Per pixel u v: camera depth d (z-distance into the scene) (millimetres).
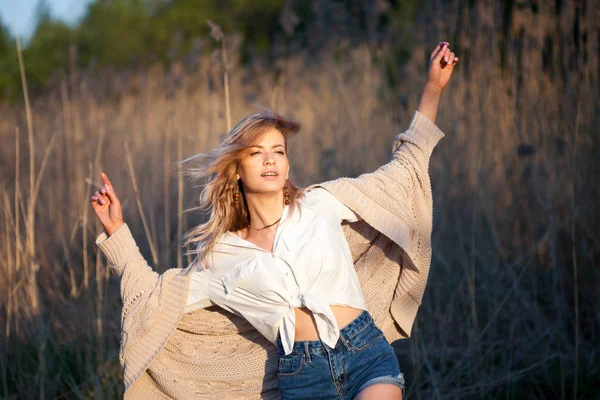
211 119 5504
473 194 4766
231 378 3090
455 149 5035
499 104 5074
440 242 4621
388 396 2570
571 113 4660
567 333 4207
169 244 4652
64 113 6074
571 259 4445
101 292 4270
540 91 4957
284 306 2787
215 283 2941
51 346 4191
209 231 2990
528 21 5012
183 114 6172
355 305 2771
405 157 3123
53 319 4332
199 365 3098
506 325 4234
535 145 4770
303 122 6090
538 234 4598
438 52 3148
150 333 2984
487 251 4551
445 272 4559
